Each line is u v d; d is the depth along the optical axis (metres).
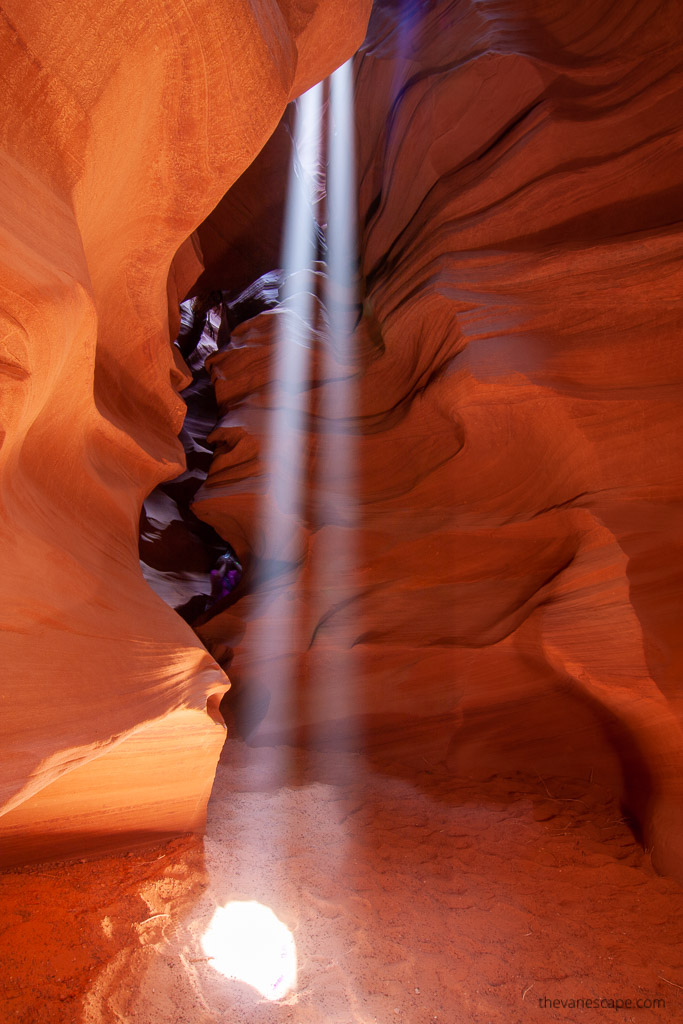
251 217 9.65
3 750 2.26
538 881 4.38
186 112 2.89
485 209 6.13
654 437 4.96
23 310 1.95
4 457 2.21
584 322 5.36
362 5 4.02
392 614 6.21
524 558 5.84
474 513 6.04
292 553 6.86
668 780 4.63
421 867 4.50
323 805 5.31
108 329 3.97
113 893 3.68
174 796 4.14
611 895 4.23
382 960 3.52
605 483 5.12
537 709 5.91
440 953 3.62
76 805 3.70
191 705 3.82
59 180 2.45
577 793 5.62
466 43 6.62
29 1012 2.81
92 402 3.29
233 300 9.60
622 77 5.89
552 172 5.86
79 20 2.15
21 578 2.67
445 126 6.40
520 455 5.68
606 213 5.70
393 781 5.86
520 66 5.99
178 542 8.71
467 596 6.03
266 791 5.45
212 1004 3.07
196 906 3.77
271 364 7.50
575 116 5.80
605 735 5.68
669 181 5.48
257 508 6.97
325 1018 3.06
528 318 5.46
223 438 7.46
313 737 6.41
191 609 7.93
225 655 6.80
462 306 5.73
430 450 6.39
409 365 6.72
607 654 4.68
